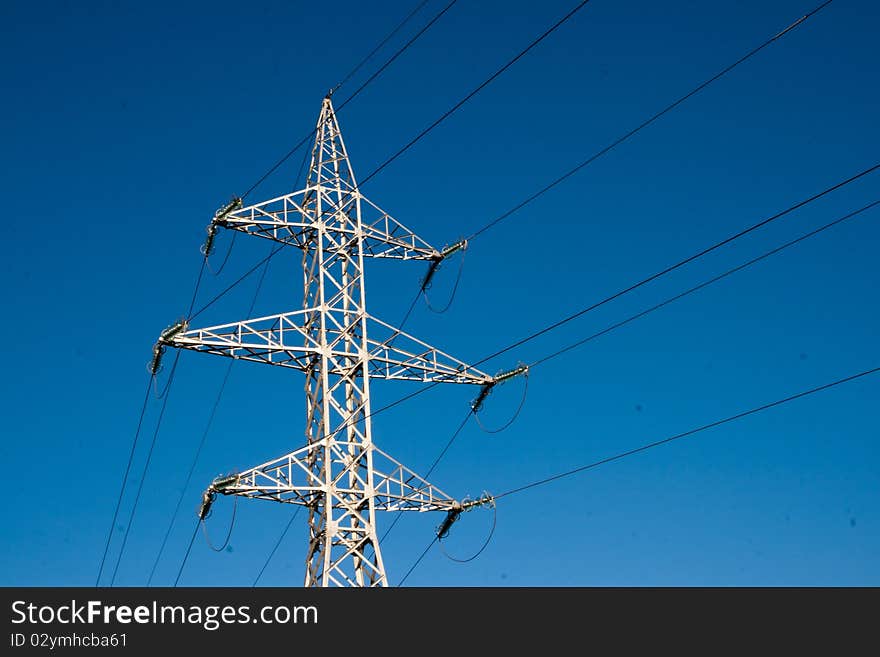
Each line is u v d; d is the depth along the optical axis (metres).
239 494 38.41
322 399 40.72
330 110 46.75
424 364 41.88
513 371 41.41
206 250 43.12
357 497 39.34
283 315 41.31
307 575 38.88
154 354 40.06
